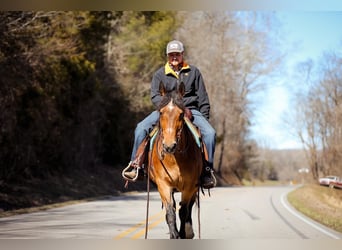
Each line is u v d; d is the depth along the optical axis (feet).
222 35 152.76
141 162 25.30
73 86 84.84
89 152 97.19
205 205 63.77
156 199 74.08
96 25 82.84
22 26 55.21
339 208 68.54
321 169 128.98
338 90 97.71
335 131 97.14
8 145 63.36
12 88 59.26
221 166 210.38
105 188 92.99
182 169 23.39
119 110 109.50
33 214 45.60
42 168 77.00
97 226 36.42
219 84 156.87
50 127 76.74
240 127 188.44
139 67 116.98
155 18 110.32
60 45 66.74
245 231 36.06
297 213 54.85
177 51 24.75
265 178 386.52
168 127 21.79
